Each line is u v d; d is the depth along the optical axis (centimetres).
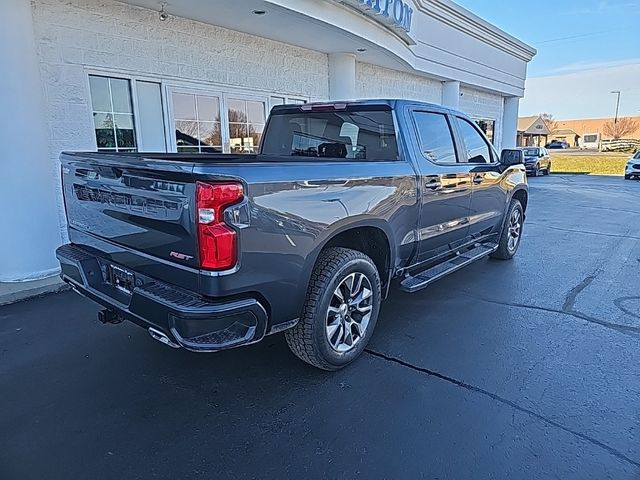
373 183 310
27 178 471
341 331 304
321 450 228
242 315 232
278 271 247
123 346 343
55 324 384
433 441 234
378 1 760
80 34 540
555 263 582
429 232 387
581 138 7681
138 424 250
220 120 721
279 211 244
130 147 609
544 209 1095
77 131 550
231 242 222
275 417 255
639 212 1040
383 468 215
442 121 419
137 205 251
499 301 440
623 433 241
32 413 259
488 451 226
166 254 239
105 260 287
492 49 1546
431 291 471
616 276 523
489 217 503
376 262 348
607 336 360
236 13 625
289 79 837
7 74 446
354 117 386
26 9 456
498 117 1831
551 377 297
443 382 291
